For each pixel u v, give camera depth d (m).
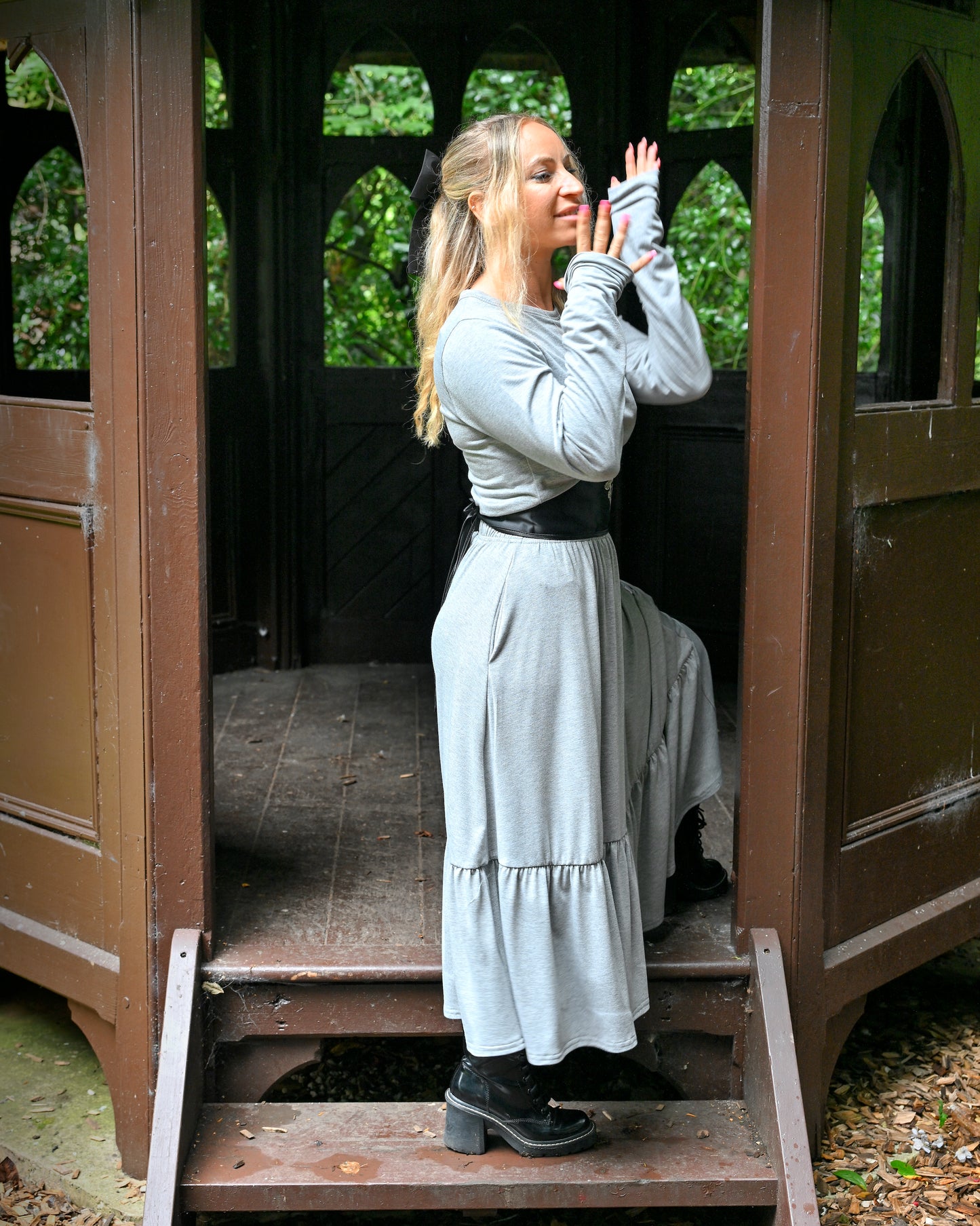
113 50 2.36
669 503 4.75
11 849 2.92
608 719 2.31
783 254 2.40
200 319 2.41
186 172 2.36
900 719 2.84
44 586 2.74
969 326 2.81
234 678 4.89
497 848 2.25
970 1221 2.60
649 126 4.55
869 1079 3.11
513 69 5.20
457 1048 3.27
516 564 2.21
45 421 2.66
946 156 3.66
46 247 5.75
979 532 2.98
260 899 2.88
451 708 2.26
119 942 2.65
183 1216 2.39
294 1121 2.55
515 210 2.16
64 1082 3.06
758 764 2.55
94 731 2.67
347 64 5.07
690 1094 2.68
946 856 3.03
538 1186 2.36
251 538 4.94
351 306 6.83
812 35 2.35
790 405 2.45
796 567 2.50
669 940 2.66
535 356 2.14
